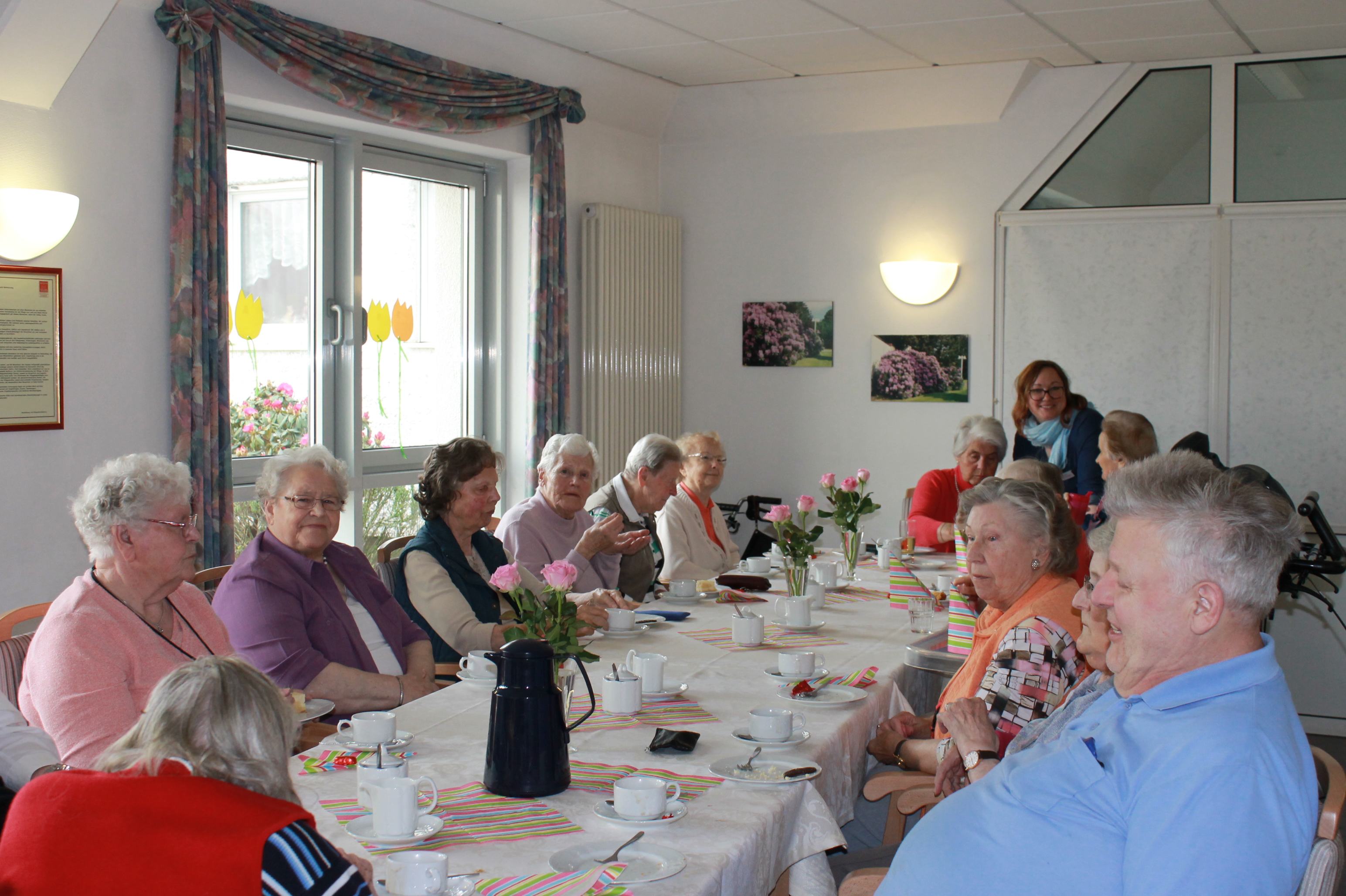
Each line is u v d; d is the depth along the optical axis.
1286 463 4.66
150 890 1.02
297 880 1.04
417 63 4.12
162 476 2.01
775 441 5.62
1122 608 1.20
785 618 2.94
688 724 2.02
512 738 1.64
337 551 2.74
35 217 2.93
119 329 3.28
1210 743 1.07
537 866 1.40
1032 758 1.32
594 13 4.12
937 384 5.25
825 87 5.16
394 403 4.60
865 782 2.23
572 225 5.15
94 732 1.87
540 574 3.31
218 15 3.43
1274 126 4.62
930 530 4.36
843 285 5.42
